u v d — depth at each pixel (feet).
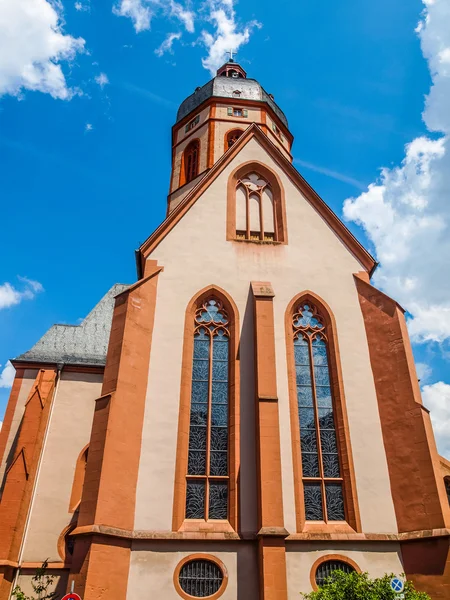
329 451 69.97
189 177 130.52
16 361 93.91
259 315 75.05
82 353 98.89
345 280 84.07
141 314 74.95
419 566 60.08
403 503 64.59
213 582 58.34
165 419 68.59
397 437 68.80
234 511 62.80
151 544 59.67
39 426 82.64
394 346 75.00
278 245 86.69
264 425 65.36
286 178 95.76
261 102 137.69
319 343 78.54
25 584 73.00
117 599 55.06
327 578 53.42
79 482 82.89
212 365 74.64
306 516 65.05
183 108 145.28
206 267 82.74
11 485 76.23
